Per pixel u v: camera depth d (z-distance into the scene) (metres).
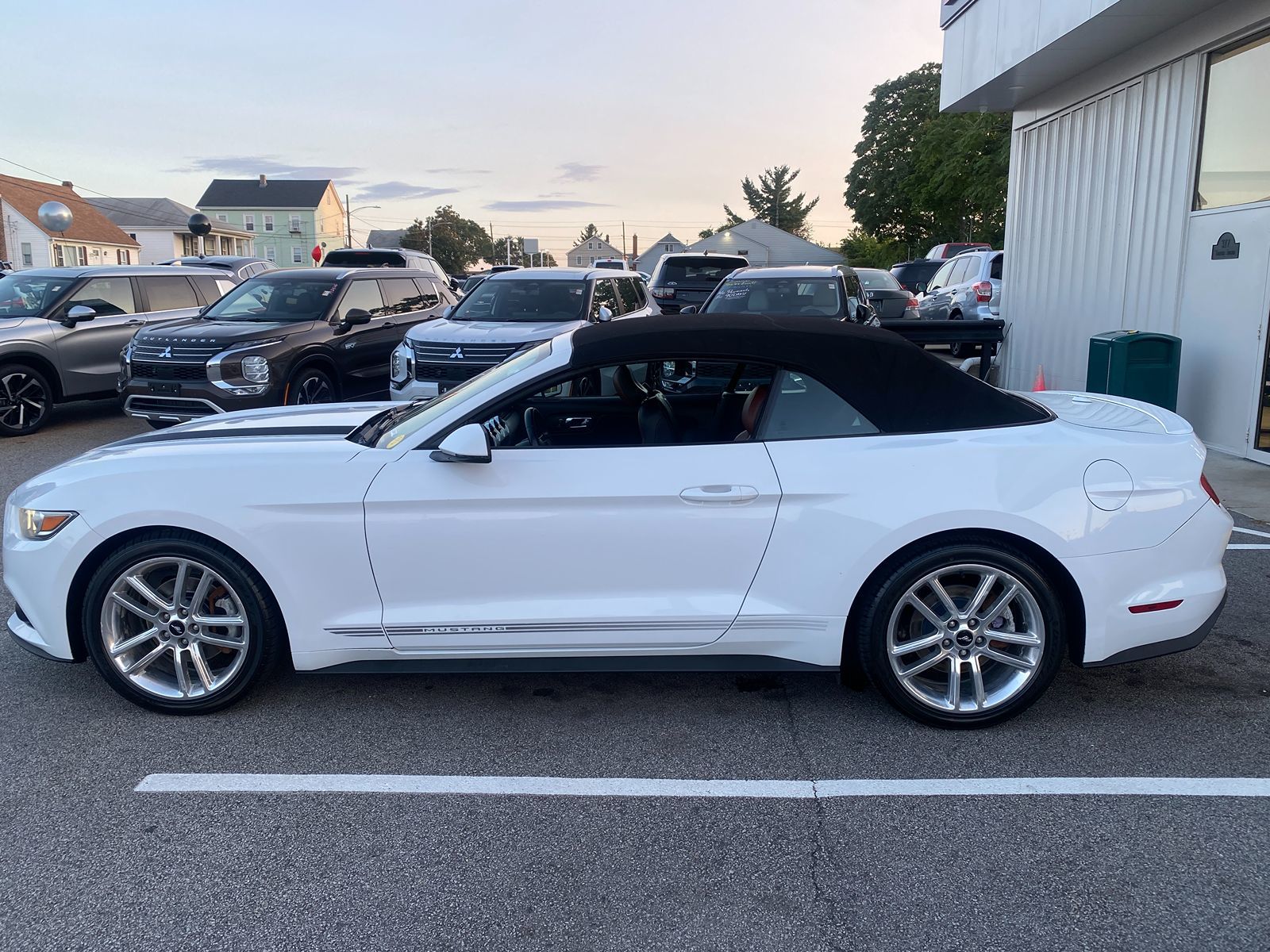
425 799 3.20
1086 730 3.63
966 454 3.44
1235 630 4.57
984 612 3.57
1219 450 8.30
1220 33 8.06
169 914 2.62
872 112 56.59
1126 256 9.80
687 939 2.51
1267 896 2.65
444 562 3.53
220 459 3.63
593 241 126.69
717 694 4.00
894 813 3.09
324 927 2.57
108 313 11.04
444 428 3.61
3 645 4.51
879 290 18.31
